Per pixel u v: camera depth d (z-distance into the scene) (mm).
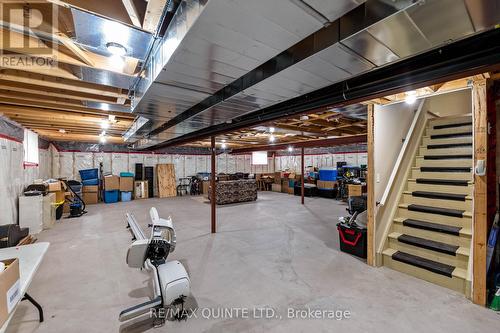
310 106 2615
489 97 2416
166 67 1691
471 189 3043
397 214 3441
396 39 1300
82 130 6066
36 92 2846
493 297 2209
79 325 2018
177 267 2236
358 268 3105
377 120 3195
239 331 1928
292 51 1685
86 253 3701
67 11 1506
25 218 4625
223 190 8266
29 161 5695
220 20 1161
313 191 10195
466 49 1545
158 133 4816
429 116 4406
